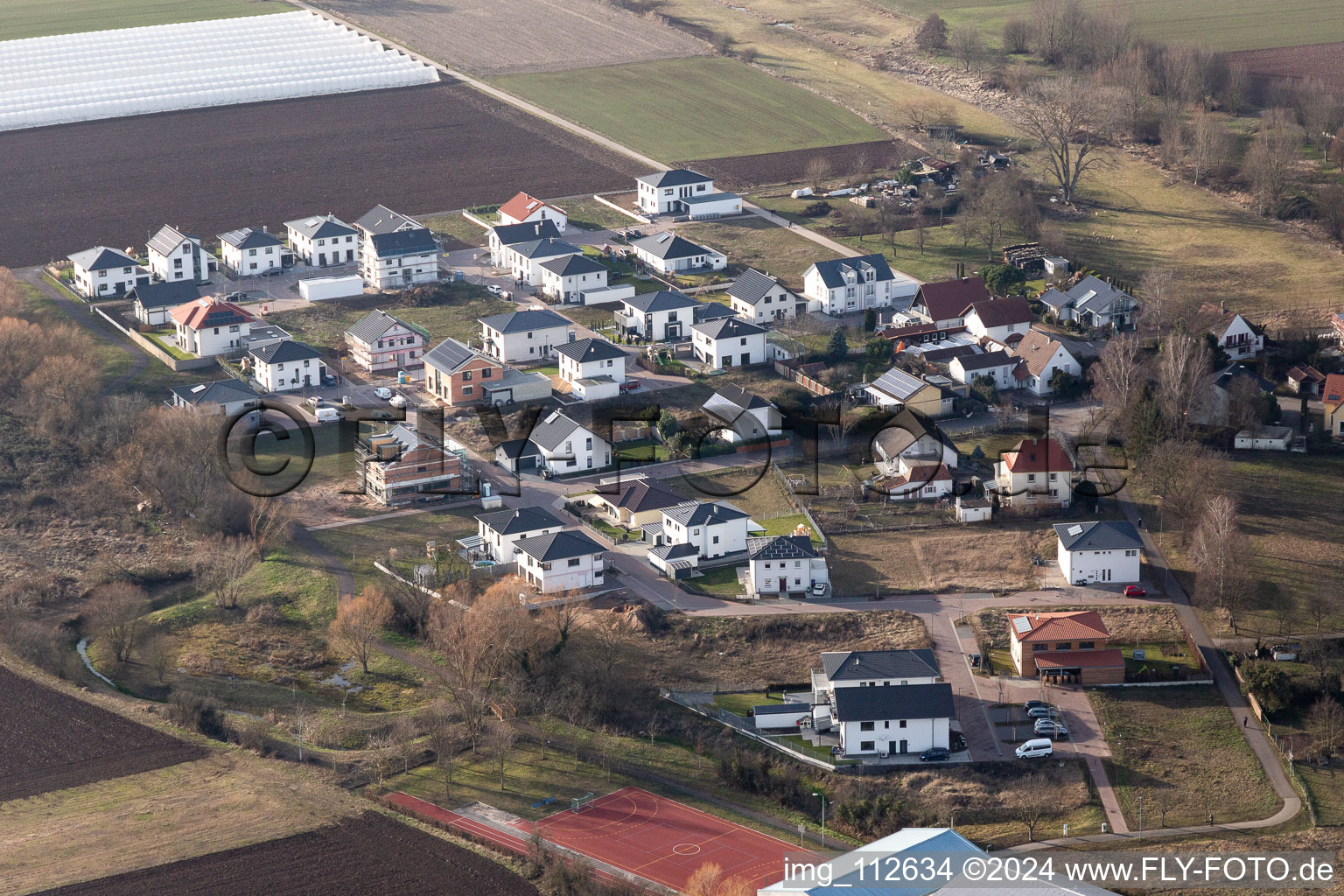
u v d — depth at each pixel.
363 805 137.50
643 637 167.50
